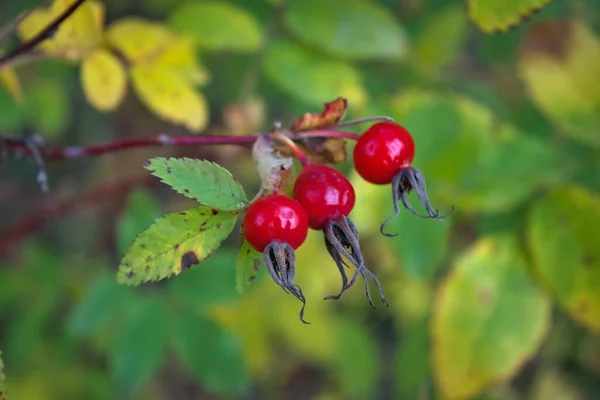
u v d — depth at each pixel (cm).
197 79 44
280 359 70
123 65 44
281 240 34
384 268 61
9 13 58
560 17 51
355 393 60
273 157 35
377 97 52
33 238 69
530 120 52
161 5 60
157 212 47
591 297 41
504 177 43
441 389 42
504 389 55
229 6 46
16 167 74
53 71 58
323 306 58
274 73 46
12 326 58
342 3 46
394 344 67
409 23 54
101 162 72
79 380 58
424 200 36
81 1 38
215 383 46
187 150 57
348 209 35
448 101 44
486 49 57
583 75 44
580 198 42
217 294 46
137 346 45
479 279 42
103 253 69
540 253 42
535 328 42
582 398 57
